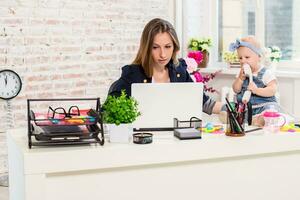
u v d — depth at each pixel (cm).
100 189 212
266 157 243
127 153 211
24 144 216
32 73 452
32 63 451
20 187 211
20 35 443
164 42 275
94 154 206
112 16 488
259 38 471
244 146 233
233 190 237
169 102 245
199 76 439
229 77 481
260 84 331
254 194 242
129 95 287
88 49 478
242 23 494
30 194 198
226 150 229
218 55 530
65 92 470
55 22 459
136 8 501
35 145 206
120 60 498
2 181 432
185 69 300
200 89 248
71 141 209
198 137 228
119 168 214
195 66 421
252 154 237
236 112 235
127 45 500
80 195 209
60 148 208
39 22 451
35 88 454
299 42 439
